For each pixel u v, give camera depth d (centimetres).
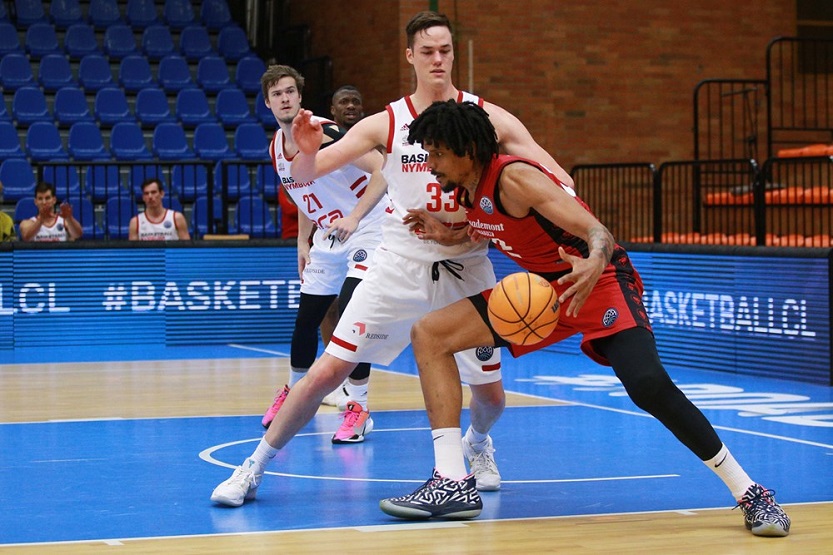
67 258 1537
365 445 816
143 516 590
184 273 1573
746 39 2102
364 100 2008
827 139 2138
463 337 580
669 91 2058
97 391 1120
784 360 1193
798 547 519
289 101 829
